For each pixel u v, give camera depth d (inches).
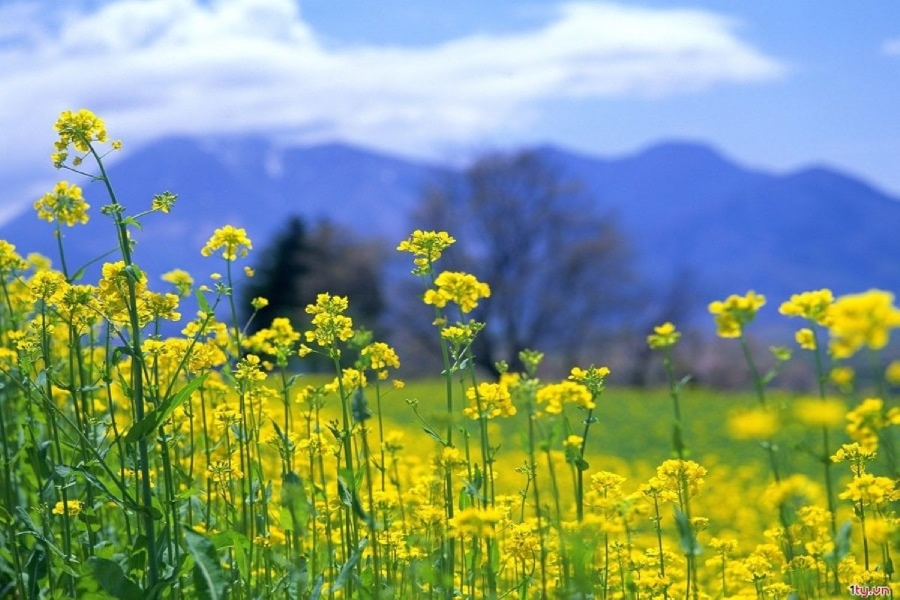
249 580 181.0
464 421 197.3
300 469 259.4
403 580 200.5
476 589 200.5
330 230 2269.9
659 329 170.7
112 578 173.8
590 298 2064.5
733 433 119.3
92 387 201.8
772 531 222.8
